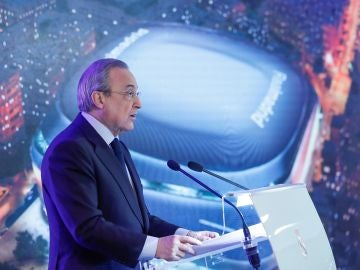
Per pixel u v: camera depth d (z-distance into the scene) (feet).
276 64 20.70
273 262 10.71
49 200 9.78
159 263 9.54
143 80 18.98
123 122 10.46
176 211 18.60
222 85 19.85
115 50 18.75
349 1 21.83
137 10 19.19
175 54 19.48
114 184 9.89
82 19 18.42
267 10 20.84
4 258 16.70
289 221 8.70
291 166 20.36
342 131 21.34
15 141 17.20
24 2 17.75
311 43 21.26
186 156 19.04
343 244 21.01
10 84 17.33
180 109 19.26
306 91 20.92
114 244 9.07
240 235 8.98
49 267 9.85
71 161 9.48
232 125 19.75
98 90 10.31
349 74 21.62
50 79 17.83
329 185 20.95
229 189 19.26
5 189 16.93
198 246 9.20
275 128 20.27
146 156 18.61
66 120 17.87
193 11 19.89
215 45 20.01
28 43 17.69
